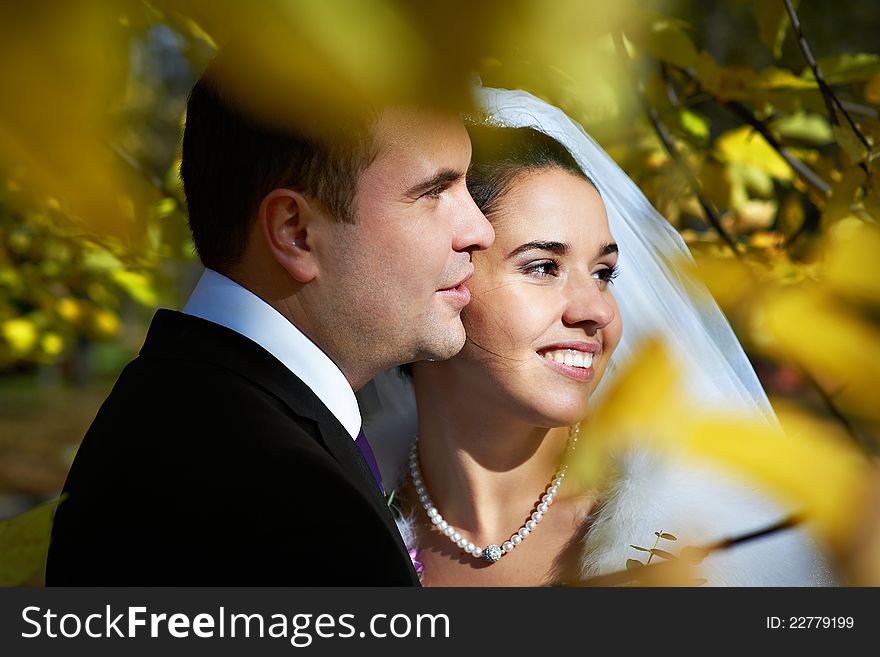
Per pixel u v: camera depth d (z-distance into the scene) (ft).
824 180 9.67
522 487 8.67
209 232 5.97
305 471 4.96
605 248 8.29
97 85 1.20
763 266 7.95
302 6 1.17
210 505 4.78
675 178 10.71
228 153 5.58
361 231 5.61
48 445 33.63
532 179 8.23
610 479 7.02
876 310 2.38
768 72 8.48
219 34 1.28
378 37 1.17
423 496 9.07
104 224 1.28
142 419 5.41
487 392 8.32
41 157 1.18
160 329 6.23
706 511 6.22
